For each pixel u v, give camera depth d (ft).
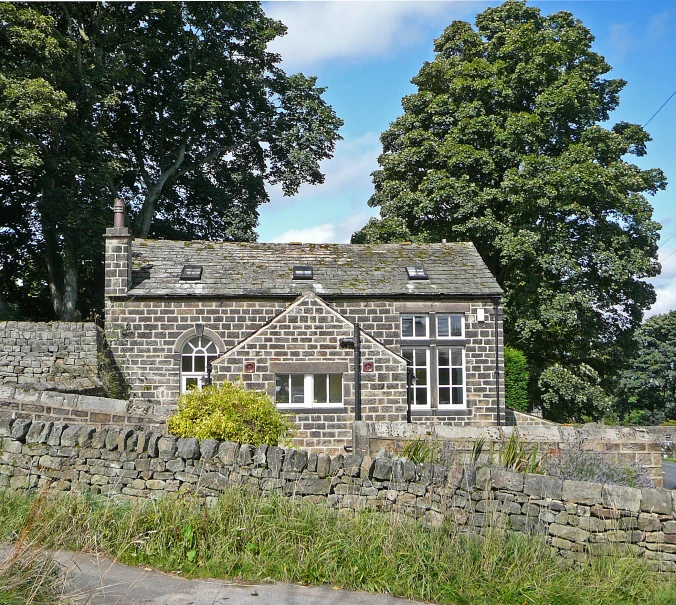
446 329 75.46
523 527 28.84
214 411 42.22
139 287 72.84
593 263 98.68
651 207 103.04
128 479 32.32
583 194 95.50
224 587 24.08
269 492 30.27
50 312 119.75
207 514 27.96
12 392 47.93
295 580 25.29
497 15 111.96
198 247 82.12
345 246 84.53
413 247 84.74
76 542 26.35
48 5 101.04
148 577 24.39
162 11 106.32
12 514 27.71
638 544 27.07
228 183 127.03
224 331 72.59
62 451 33.12
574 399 97.71
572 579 25.98
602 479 37.47
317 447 64.90
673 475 84.28
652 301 105.81
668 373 203.21
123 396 70.95
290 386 66.39
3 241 110.73
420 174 110.42
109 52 108.27
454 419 73.87
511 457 38.58
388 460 31.12
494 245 98.84
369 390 65.82
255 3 118.21
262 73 123.24
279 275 76.54
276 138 121.80
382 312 74.54
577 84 100.12
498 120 103.19
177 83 115.34
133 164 120.78
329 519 28.37
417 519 29.30
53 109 81.87
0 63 87.92
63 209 93.71
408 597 24.31
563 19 112.06
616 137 103.45
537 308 96.37
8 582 20.38
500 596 24.54
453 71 107.86
